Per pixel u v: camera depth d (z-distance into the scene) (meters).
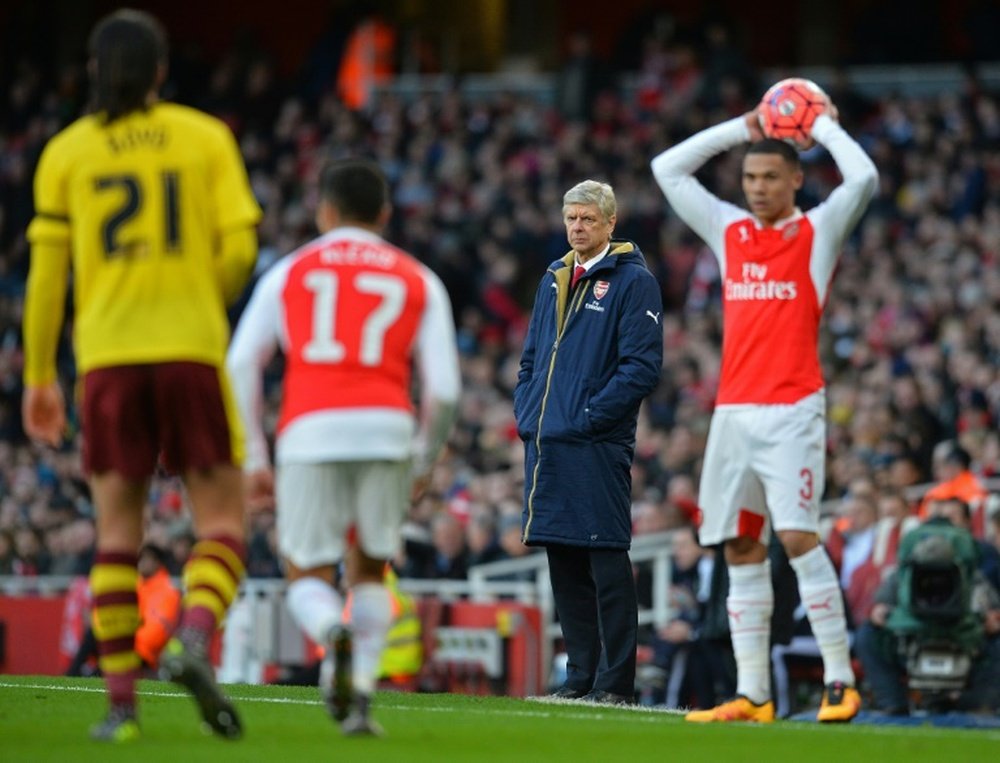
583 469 31.31
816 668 42.56
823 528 45.78
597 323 31.61
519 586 51.16
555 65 117.44
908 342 66.94
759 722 27.16
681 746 22.88
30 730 23.25
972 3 106.94
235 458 22.55
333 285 22.41
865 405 57.56
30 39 113.12
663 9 100.00
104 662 22.30
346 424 22.06
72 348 82.31
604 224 31.88
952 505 40.88
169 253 22.25
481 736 23.31
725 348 28.42
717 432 28.20
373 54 108.69
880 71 99.81
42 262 22.56
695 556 45.38
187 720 24.56
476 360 73.44
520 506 54.34
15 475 72.44
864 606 43.66
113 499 22.42
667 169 29.48
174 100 102.38
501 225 86.25
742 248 28.41
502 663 50.31
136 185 22.31
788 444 27.59
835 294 72.00
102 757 20.41
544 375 31.97
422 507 56.88
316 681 49.94
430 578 53.09
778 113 29.61
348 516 22.44
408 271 22.67
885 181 82.00
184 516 58.81
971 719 36.00
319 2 120.31
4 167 98.12
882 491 45.81
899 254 75.06
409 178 91.38
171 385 22.11
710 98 89.75
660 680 45.09
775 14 114.12
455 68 117.50
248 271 22.56
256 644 52.56
